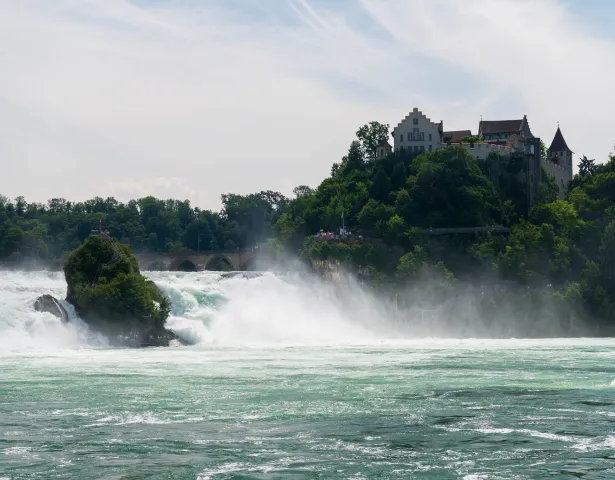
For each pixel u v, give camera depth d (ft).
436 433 148.66
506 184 648.79
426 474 122.72
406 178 638.94
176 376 222.28
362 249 542.98
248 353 301.43
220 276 467.11
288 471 124.16
